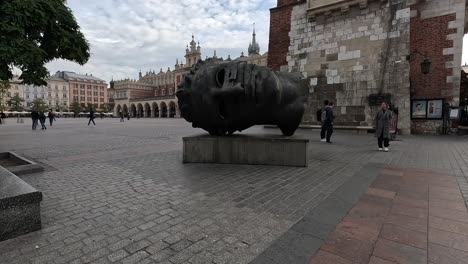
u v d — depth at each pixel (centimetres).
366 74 1412
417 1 1380
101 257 228
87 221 301
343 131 1466
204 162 628
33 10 486
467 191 405
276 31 1777
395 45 1331
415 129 1401
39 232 274
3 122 3306
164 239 260
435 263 218
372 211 329
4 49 445
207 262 221
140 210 334
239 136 646
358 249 240
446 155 723
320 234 269
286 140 589
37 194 276
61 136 1350
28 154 764
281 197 383
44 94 10512
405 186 435
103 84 12250
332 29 1530
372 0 1386
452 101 1309
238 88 549
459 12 1282
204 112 606
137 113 8506
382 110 820
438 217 309
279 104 614
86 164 614
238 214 321
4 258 226
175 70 8925
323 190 416
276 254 233
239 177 495
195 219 306
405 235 266
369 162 636
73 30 591
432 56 1352
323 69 1562
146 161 650
